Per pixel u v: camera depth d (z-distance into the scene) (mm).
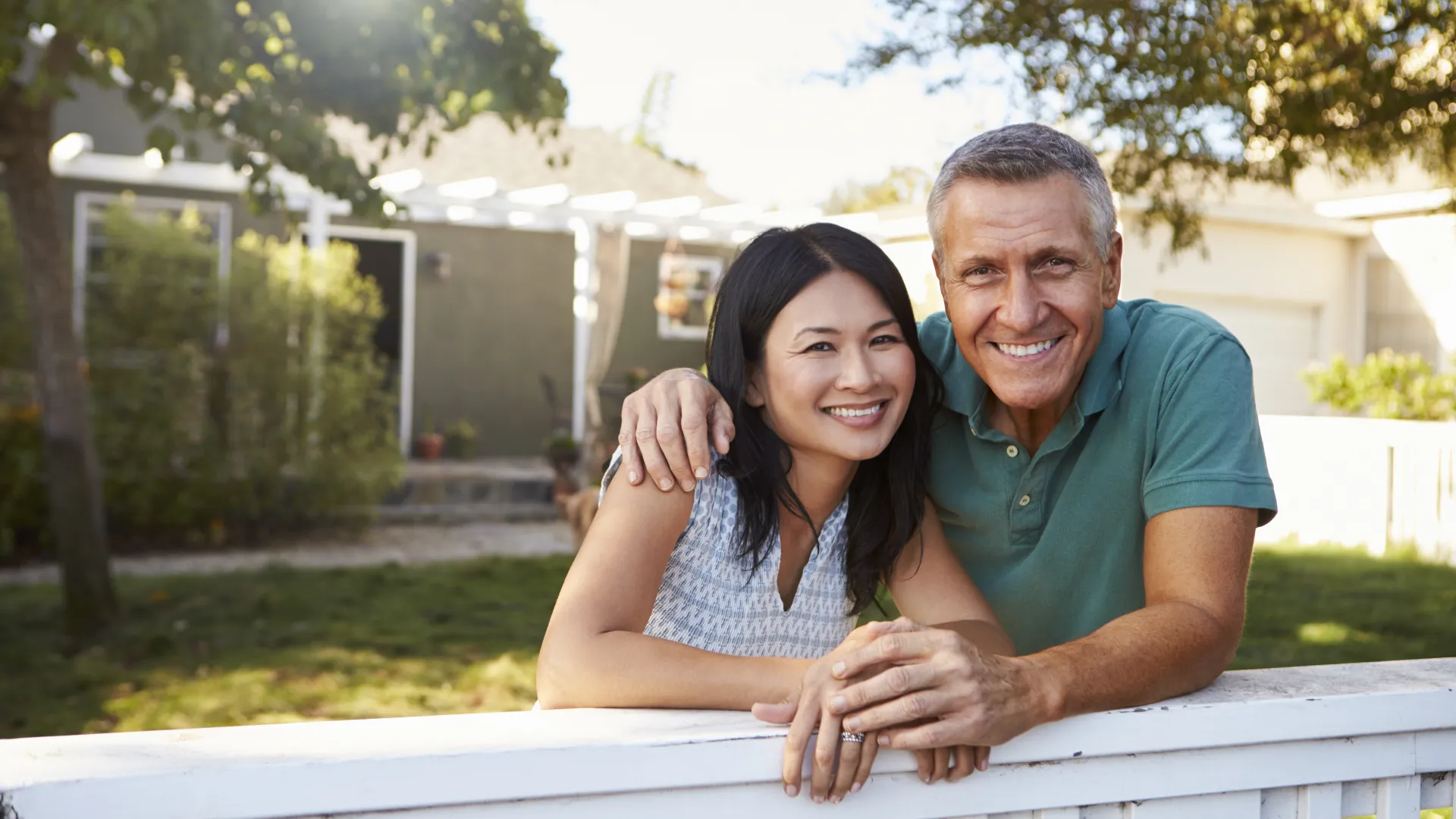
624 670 1356
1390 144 5020
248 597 6910
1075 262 1603
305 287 9859
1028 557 1903
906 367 1598
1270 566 7125
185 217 9766
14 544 8961
